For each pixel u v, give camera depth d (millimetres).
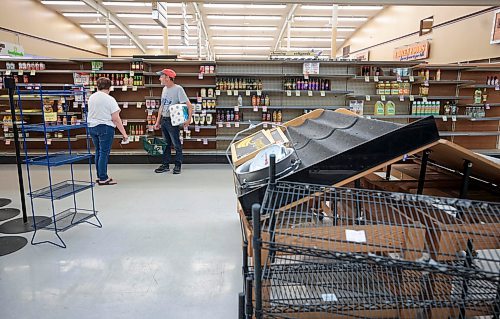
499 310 1458
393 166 2803
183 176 5586
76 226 3414
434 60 8383
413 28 9508
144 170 6016
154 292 2301
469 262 1390
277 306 1514
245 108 6645
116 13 11914
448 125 6977
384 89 6559
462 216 1646
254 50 18500
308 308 1486
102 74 6492
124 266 2643
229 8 11234
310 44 16750
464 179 1794
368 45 12953
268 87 6664
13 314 2055
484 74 6812
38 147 6895
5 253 2820
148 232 3293
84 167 6254
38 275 2500
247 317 1543
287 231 1519
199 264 2682
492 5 5820
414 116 6645
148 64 6664
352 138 1927
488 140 7035
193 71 6707
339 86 6719
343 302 1539
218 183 5148
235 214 3812
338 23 13203
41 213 3787
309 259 1756
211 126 6461
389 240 1539
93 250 2904
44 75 6746
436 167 2615
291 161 2010
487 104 6648
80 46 13547
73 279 2451
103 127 4801
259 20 12664
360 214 1883
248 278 1550
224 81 6383
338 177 1641
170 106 5422
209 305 2164
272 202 1571
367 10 11625
